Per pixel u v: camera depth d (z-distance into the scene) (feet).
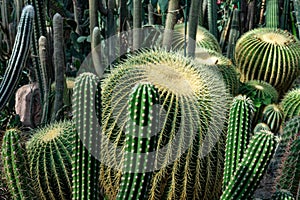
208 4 10.27
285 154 5.58
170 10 7.14
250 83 8.25
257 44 8.76
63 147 5.42
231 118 4.95
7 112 8.66
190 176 5.13
